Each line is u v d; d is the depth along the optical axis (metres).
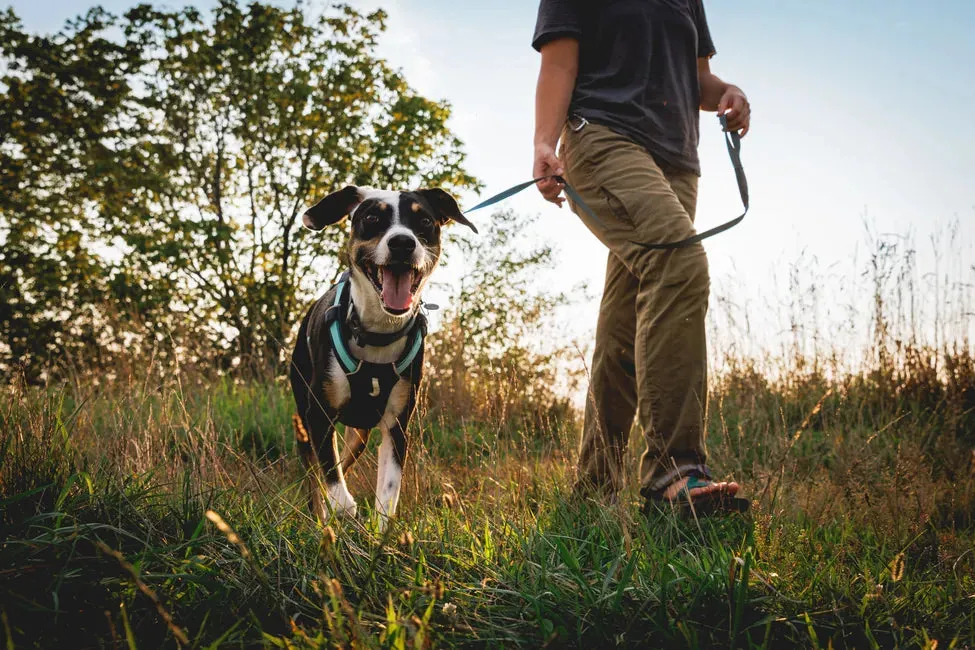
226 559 1.77
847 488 2.78
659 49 2.89
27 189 14.95
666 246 2.51
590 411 2.96
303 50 16.88
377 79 17.19
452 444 4.17
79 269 14.12
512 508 2.54
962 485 2.85
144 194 15.08
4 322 12.38
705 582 1.65
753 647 1.41
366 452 3.61
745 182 2.85
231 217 17.08
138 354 5.37
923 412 4.49
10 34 14.73
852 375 5.04
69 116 14.98
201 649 1.35
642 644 1.48
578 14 2.89
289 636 1.49
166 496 2.10
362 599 1.57
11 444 2.15
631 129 2.79
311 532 1.97
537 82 2.91
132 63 15.45
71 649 1.41
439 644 1.45
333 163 16.47
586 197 2.86
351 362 2.93
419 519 2.25
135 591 1.54
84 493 1.97
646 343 2.61
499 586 1.74
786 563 1.96
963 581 1.92
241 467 2.70
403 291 2.87
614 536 2.16
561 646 1.44
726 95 3.12
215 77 16.17
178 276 14.95
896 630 1.55
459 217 3.38
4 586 1.46
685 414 2.55
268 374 6.20
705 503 2.40
